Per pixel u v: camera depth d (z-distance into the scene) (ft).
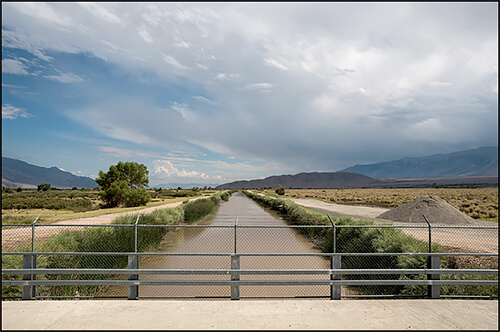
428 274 24.52
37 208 140.05
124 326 18.24
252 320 19.34
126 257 39.75
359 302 22.76
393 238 34.73
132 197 155.63
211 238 60.85
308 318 19.74
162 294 31.63
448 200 193.67
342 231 46.44
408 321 19.45
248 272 23.35
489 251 43.24
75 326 18.19
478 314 20.71
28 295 23.06
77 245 35.14
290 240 58.65
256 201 225.97
